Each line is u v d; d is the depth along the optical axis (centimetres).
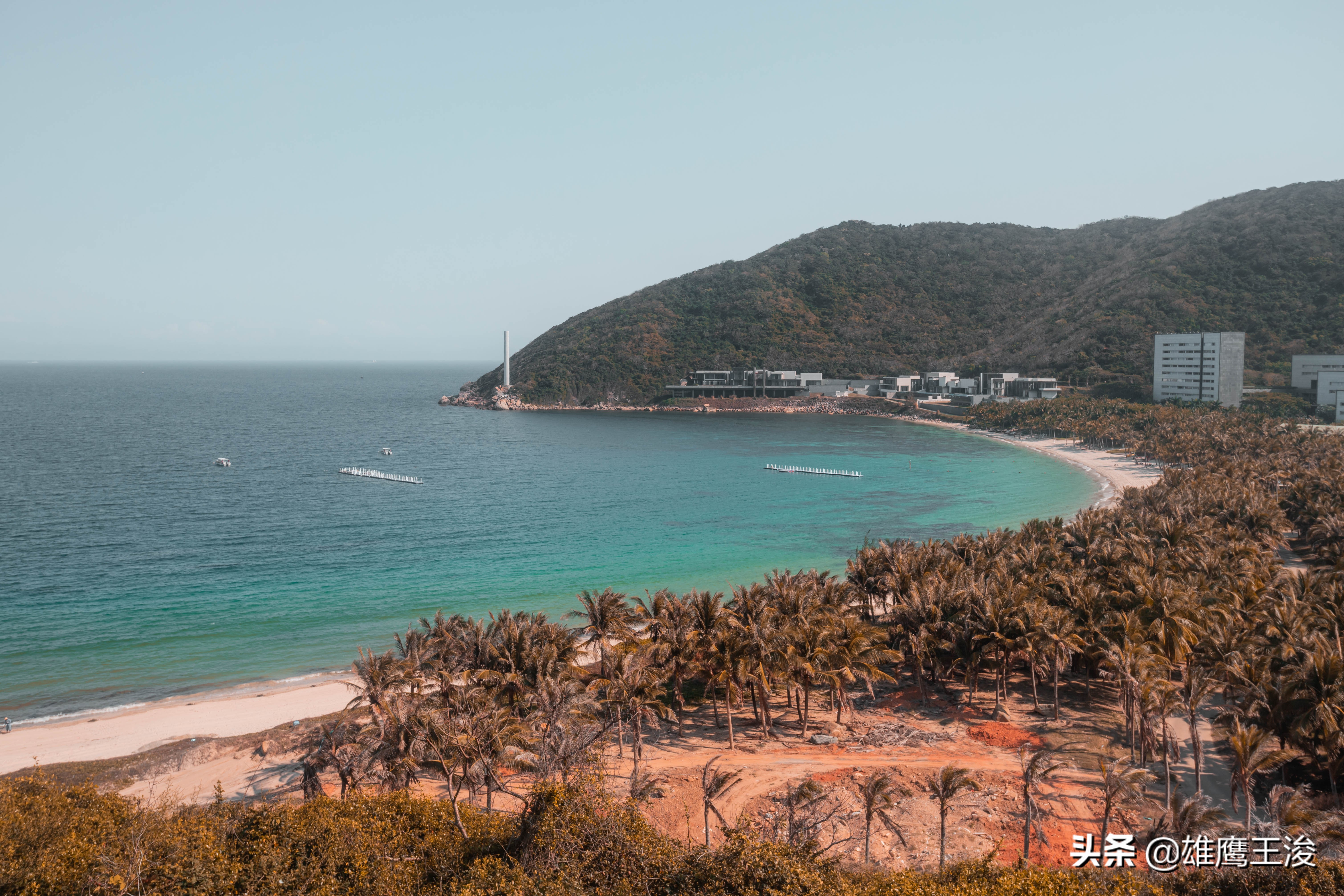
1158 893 3684
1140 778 5031
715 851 3969
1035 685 7731
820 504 19375
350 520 17375
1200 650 6656
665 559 14262
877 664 8975
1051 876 3816
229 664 9188
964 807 5772
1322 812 4544
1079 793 5922
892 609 8462
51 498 19275
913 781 6197
